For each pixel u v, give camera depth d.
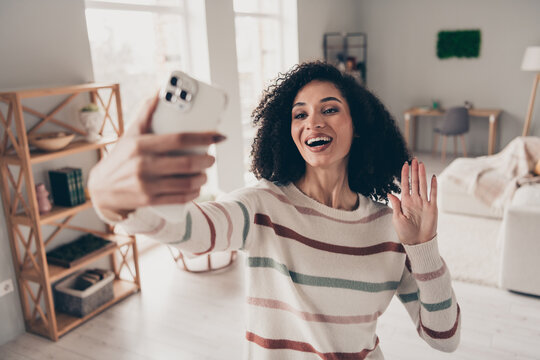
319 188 0.85
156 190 0.34
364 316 0.83
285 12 5.44
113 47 3.33
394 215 0.76
